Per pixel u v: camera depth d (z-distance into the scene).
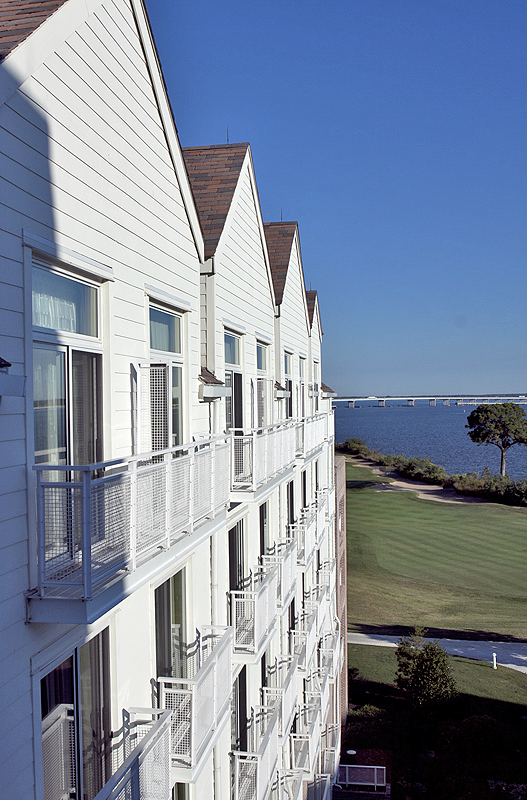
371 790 21.14
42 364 5.17
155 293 7.46
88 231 5.80
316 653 18.34
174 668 8.20
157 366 7.00
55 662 5.02
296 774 12.98
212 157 12.51
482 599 43.44
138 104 7.01
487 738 23.33
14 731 4.45
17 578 4.50
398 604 42.41
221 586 10.09
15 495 4.51
